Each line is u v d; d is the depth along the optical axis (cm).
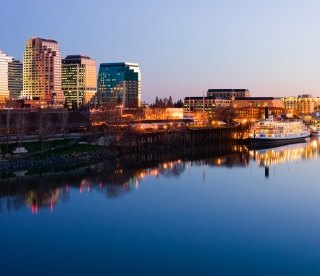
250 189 14038
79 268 8219
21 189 13912
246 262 8412
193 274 7962
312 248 9006
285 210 11556
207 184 14838
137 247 9125
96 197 12962
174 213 11325
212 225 10381
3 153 18312
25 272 8075
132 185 14662
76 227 10306
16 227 10319
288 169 18088
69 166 18125
